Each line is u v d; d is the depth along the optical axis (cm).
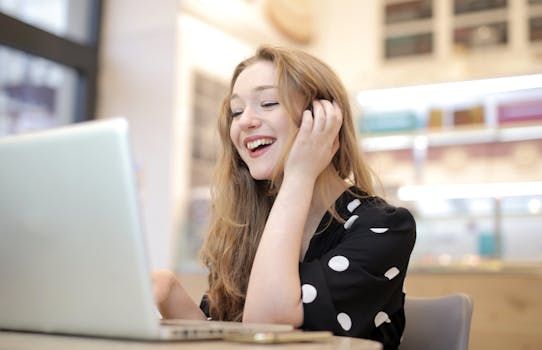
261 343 78
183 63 397
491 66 449
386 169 418
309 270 107
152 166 387
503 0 457
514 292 257
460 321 129
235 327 85
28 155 79
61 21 387
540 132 381
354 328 106
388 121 398
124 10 408
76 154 76
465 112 391
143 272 74
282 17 492
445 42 473
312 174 115
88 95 396
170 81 390
